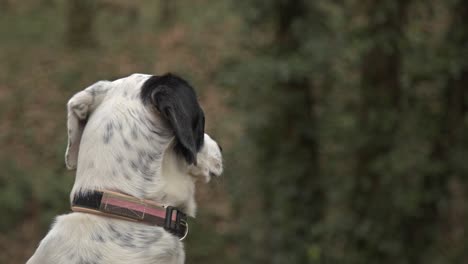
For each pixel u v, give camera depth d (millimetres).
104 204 3516
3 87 17453
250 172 11367
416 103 10734
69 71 18062
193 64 17938
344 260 10641
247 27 10695
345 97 11281
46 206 13852
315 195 11141
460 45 10133
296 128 10984
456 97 10523
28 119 16359
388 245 10555
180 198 3660
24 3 21078
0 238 13250
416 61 10352
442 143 10523
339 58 10406
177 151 3645
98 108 3684
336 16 10219
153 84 3609
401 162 10250
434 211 10648
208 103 15938
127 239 3508
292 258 11047
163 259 3537
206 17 19766
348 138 11078
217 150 3855
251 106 10844
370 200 10734
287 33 10281
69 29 19156
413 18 10516
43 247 3572
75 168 3812
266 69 9758
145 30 19844
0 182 14055
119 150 3553
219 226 13125
